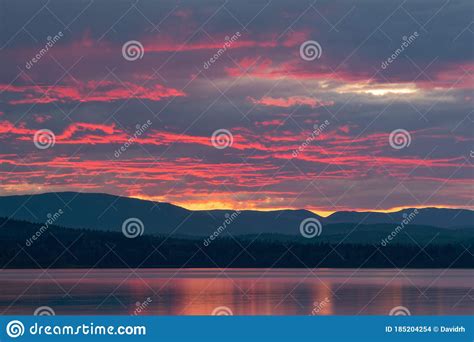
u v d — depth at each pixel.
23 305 46.41
